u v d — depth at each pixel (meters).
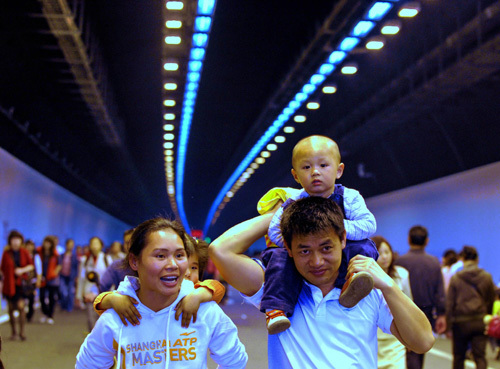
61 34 15.17
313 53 18.47
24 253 14.04
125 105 28.91
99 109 23.67
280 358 2.97
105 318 3.16
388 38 17.50
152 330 3.13
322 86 24.09
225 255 3.08
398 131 28.94
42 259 17.72
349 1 14.07
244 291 3.13
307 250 2.76
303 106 28.00
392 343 5.56
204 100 29.03
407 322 2.77
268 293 2.92
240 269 3.08
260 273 3.10
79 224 39.69
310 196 2.90
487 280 8.59
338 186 3.14
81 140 35.25
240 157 44.03
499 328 8.31
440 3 15.52
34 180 25.06
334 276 2.90
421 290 7.20
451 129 24.55
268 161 49.06
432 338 2.84
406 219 25.56
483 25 14.49
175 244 3.06
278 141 36.25
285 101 25.45
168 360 3.10
